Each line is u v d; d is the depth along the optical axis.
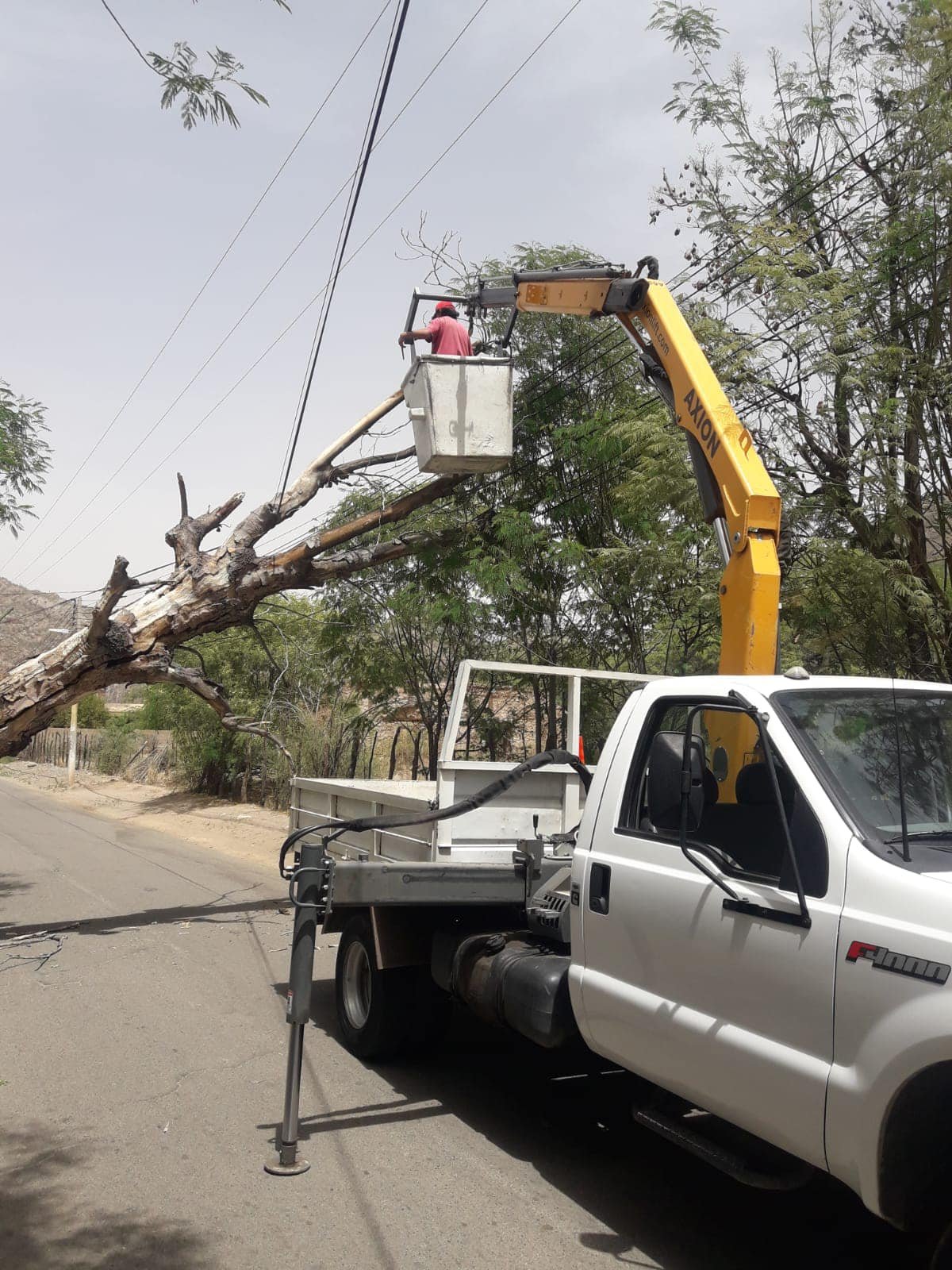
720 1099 3.90
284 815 23.31
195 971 9.02
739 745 4.81
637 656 13.89
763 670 6.11
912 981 3.19
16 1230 4.36
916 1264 4.12
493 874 5.86
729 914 3.89
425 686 17.27
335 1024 7.55
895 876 3.38
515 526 12.97
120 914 11.83
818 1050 3.49
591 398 14.14
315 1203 4.61
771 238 11.27
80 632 11.31
